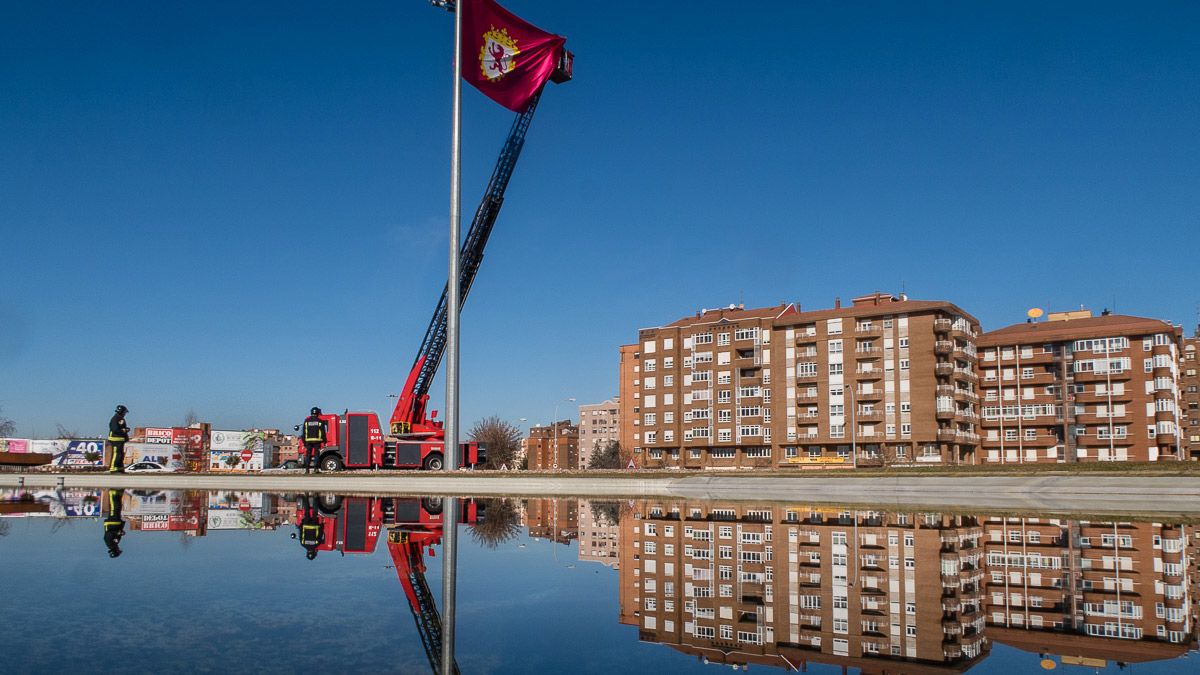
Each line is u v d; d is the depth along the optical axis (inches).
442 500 1302.9
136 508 1032.8
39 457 2741.1
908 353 3732.8
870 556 580.4
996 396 4109.3
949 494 1371.8
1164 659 282.5
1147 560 579.2
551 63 1886.1
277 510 1006.4
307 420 1877.5
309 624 286.4
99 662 227.0
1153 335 3821.4
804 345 3981.3
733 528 796.6
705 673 244.4
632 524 845.8
